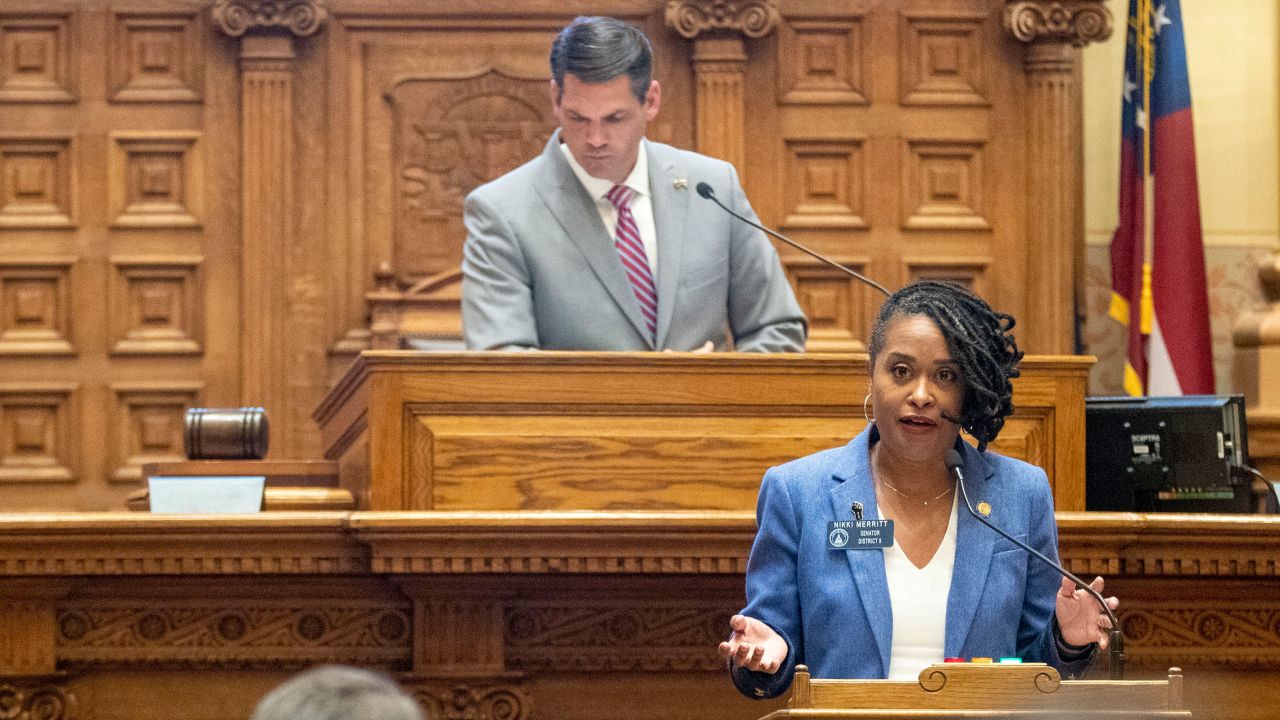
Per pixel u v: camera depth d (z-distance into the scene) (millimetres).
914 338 8398
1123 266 23641
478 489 11656
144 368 23922
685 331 13781
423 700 11250
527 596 11469
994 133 24453
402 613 11523
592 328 13508
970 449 8742
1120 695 7055
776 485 8766
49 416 23906
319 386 23719
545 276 13547
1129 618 11617
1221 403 12836
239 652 11430
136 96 23953
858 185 24391
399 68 24016
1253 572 11312
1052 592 8656
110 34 23984
